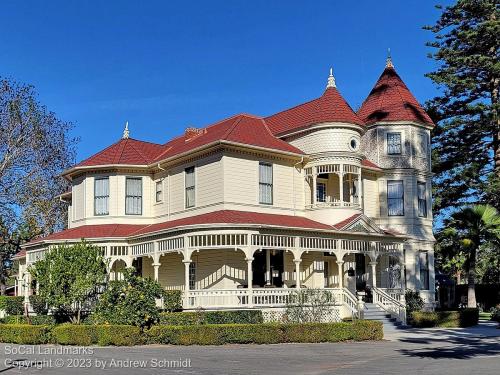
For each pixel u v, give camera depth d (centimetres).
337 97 3800
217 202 3375
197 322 2814
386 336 2969
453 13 5162
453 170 5306
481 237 4322
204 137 3762
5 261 5819
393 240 3762
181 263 3588
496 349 2398
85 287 2862
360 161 3725
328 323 2708
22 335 2755
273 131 3916
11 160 5200
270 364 1938
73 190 4053
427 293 4147
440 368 1812
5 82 5219
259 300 3075
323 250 3372
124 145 4050
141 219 3869
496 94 5162
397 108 4234
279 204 3578
